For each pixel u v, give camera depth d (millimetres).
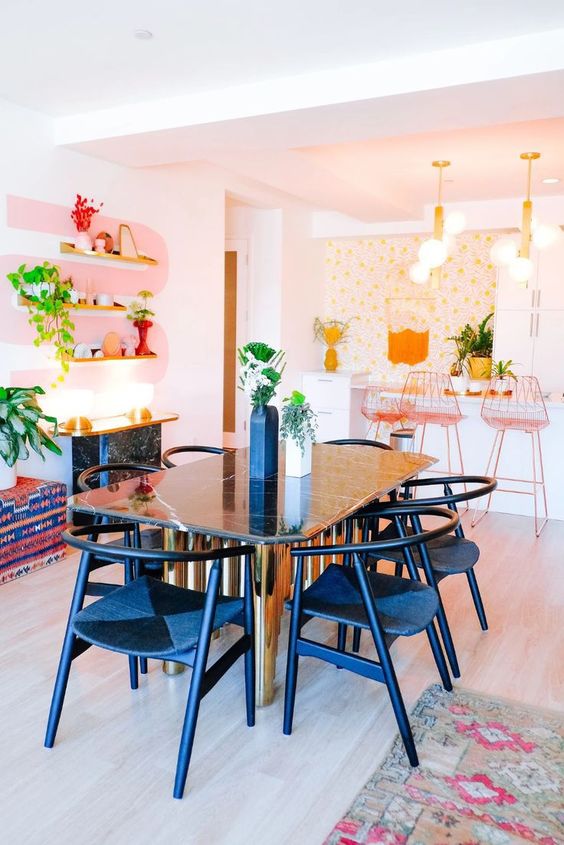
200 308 6066
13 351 4367
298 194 5992
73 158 4672
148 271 5426
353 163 5535
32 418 4023
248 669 2533
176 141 4352
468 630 3414
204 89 3875
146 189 5352
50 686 2824
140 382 5441
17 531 3910
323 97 3602
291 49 3309
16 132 4250
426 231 7324
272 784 2242
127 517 2471
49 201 4527
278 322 7484
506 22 2982
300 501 2672
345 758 2385
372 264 8219
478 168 5676
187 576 2918
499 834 2029
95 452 4816
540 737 2516
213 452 3854
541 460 5355
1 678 2873
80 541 2207
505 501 5527
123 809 2119
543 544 4762
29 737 2475
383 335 8266
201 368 6145
